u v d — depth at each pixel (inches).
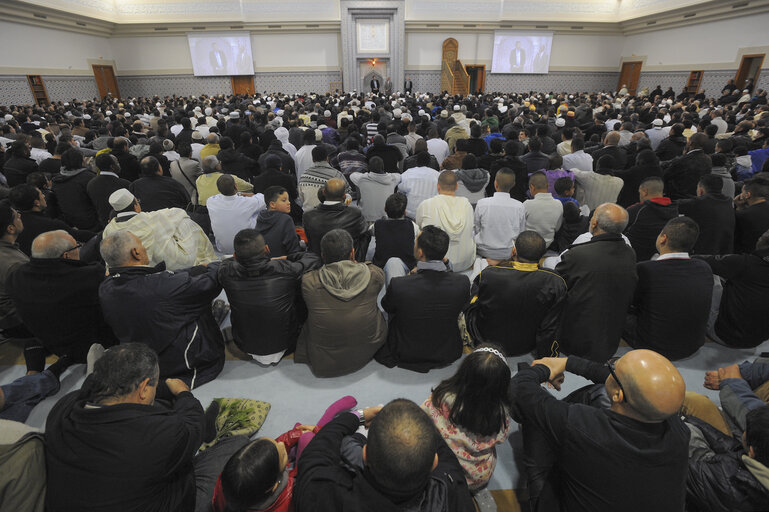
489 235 133.3
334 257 83.1
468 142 202.7
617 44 789.9
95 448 45.3
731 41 577.6
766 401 66.2
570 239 141.0
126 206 99.2
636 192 173.6
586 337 89.7
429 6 725.9
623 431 44.6
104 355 49.6
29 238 119.3
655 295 88.7
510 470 72.0
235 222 131.6
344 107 426.0
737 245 130.5
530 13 733.9
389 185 156.5
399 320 88.9
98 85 708.7
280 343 92.5
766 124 284.8
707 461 55.2
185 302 82.9
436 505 40.1
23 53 560.1
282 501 48.5
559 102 548.7
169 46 743.7
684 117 331.9
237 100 577.6
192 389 89.0
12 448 44.7
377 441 35.9
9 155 188.9
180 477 52.9
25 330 107.6
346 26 711.1
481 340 97.8
